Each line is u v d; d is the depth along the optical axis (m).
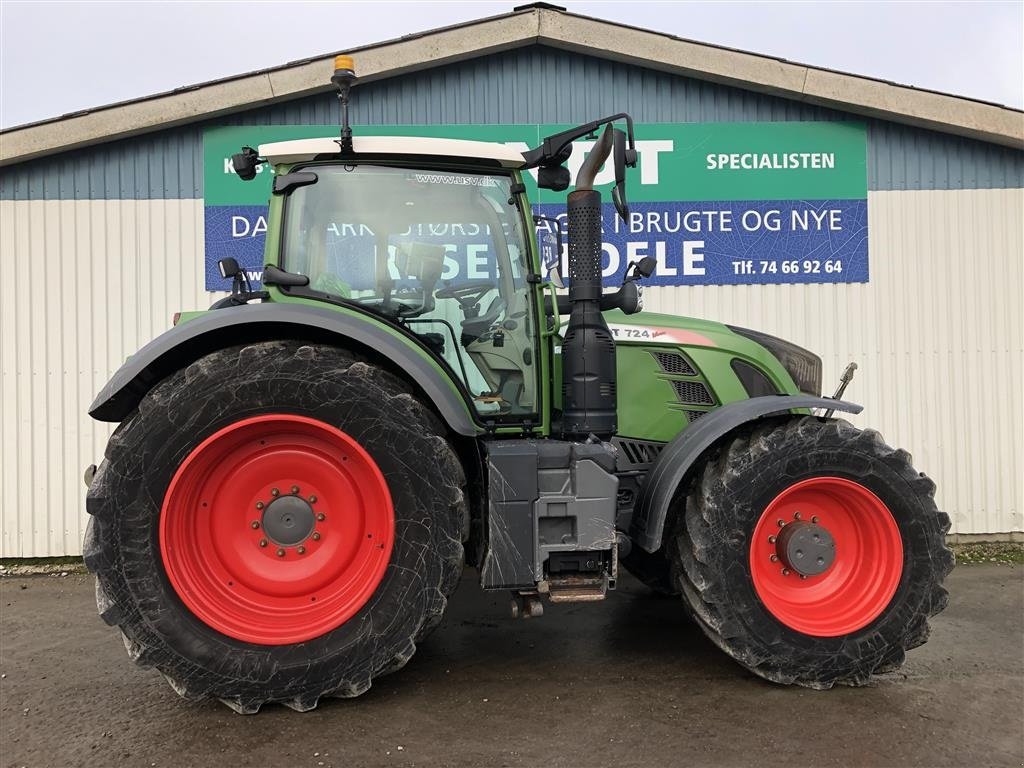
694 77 5.57
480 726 2.62
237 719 2.68
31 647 3.58
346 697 2.78
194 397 2.64
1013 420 5.72
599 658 3.31
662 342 3.54
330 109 5.47
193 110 5.22
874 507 2.98
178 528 2.67
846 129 5.66
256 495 2.79
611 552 2.87
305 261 3.11
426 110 5.51
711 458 3.12
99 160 5.37
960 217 5.72
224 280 5.44
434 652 3.39
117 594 2.56
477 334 3.22
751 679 3.05
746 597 2.87
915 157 5.70
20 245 5.34
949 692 2.92
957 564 5.14
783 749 2.46
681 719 2.67
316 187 3.11
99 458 5.40
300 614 2.75
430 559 2.72
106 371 5.39
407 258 3.18
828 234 5.68
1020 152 5.73
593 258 3.12
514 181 3.21
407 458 2.73
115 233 5.39
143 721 2.69
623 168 2.81
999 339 5.73
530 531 2.78
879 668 2.94
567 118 5.57
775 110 5.64
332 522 2.81
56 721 2.71
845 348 5.68
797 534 2.96
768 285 5.68
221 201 5.43
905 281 5.70
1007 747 2.48
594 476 2.83
